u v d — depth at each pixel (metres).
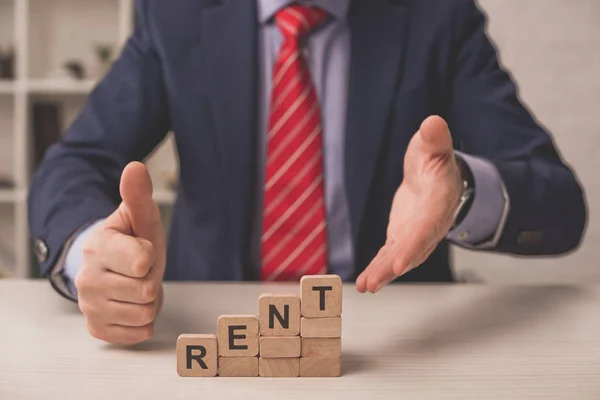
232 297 0.83
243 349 0.55
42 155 2.72
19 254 2.69
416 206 0.65
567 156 2.51
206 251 1.12
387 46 1.09
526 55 2.48
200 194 1.13
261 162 1.11
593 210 2.50
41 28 2.80
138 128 1.15
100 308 0.62
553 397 0.51
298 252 1.05
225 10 1.13
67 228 0.79
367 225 1.07
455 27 1.14
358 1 1.11
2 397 0.50
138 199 0.62
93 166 1.06
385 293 0.85
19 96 2.65
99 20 2.82
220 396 0.51
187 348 0.55
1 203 2.87
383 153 1.08
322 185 1.06
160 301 0.72
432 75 1.12
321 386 0.53
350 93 1.08
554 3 2.45
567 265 2.49
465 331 0.69
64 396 0.50
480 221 0.86
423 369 0.57
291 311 0.55
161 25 1.15
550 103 2.49
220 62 1.10
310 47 1.11
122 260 0.60
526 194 0.88
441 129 0.64
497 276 2.49
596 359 0.60
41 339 0.65
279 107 1.06
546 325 0.71
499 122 1.09
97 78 2.78
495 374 0.56
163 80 1.16
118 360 0.59
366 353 0.61
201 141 1.12
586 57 2.46
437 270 1.13
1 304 0.80
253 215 1.09
